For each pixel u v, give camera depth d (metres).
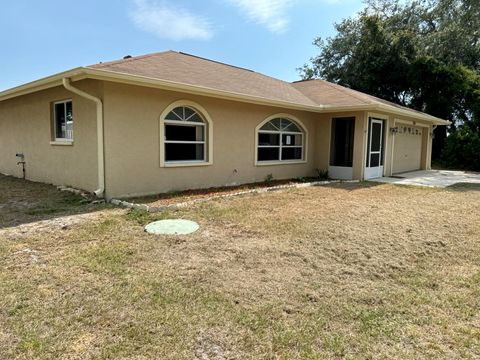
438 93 21.59
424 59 21.62
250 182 11.14
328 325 2.80
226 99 9.80
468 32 23.70
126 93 7.68
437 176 14.30
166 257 4.22
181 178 9.06
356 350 2.48
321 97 13.99
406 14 27.27
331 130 13.21
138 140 7.99
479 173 16.06
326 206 7.42
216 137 9.89
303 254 4.44
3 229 5.24
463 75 20.83
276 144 12.22
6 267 3.80
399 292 3.42
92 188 7.89
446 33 24.06
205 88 8.68
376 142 13.39
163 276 3.65
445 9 25.45
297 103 11.59
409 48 23.47
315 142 13.66
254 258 4.26
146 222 5.80
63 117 9.07
